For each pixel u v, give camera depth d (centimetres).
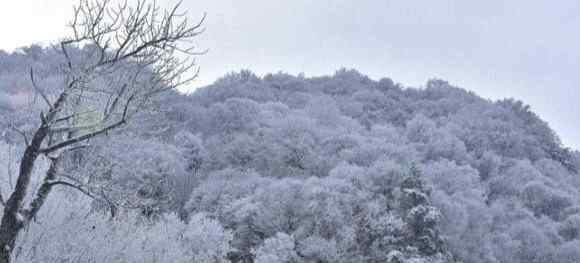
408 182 4581
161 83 837
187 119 6456
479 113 10144
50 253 983
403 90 11450
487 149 8612
